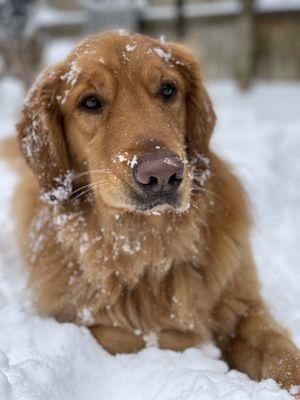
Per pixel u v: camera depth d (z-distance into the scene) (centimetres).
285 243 107
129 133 68
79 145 75
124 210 71
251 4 219
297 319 80
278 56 232
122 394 64
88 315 74
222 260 76
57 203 77
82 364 67
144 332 74
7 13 205
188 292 74
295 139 156
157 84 73
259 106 200
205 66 246
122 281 74
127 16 239
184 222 74
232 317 76
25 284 83
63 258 77
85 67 73
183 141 78
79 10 321
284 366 65
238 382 62
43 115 76
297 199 125
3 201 120
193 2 288
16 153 109
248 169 133
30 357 66
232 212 79
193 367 67
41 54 236
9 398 57
